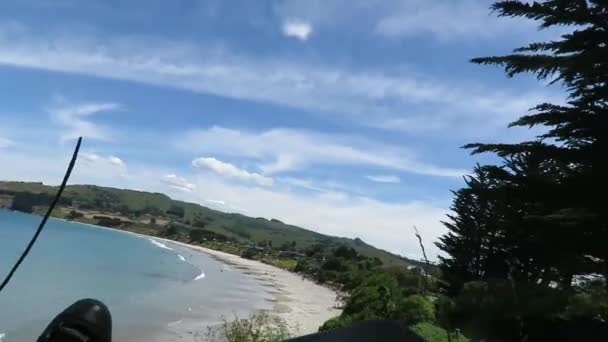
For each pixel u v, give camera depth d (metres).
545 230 7.21
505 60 8.11
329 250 136.00
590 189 7.02
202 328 31.52
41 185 160.00
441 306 6.04
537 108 8.21
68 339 1.75
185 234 195.62
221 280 75.69
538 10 7.75
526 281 6.92
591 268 7.04
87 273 58.28
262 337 13.97
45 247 78.31
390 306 18.22
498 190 8.01
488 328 6.07
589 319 6.23
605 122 7.46
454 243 21.69
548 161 7.92
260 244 188.38
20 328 27.00
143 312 36.78
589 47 7.56
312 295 71.06
